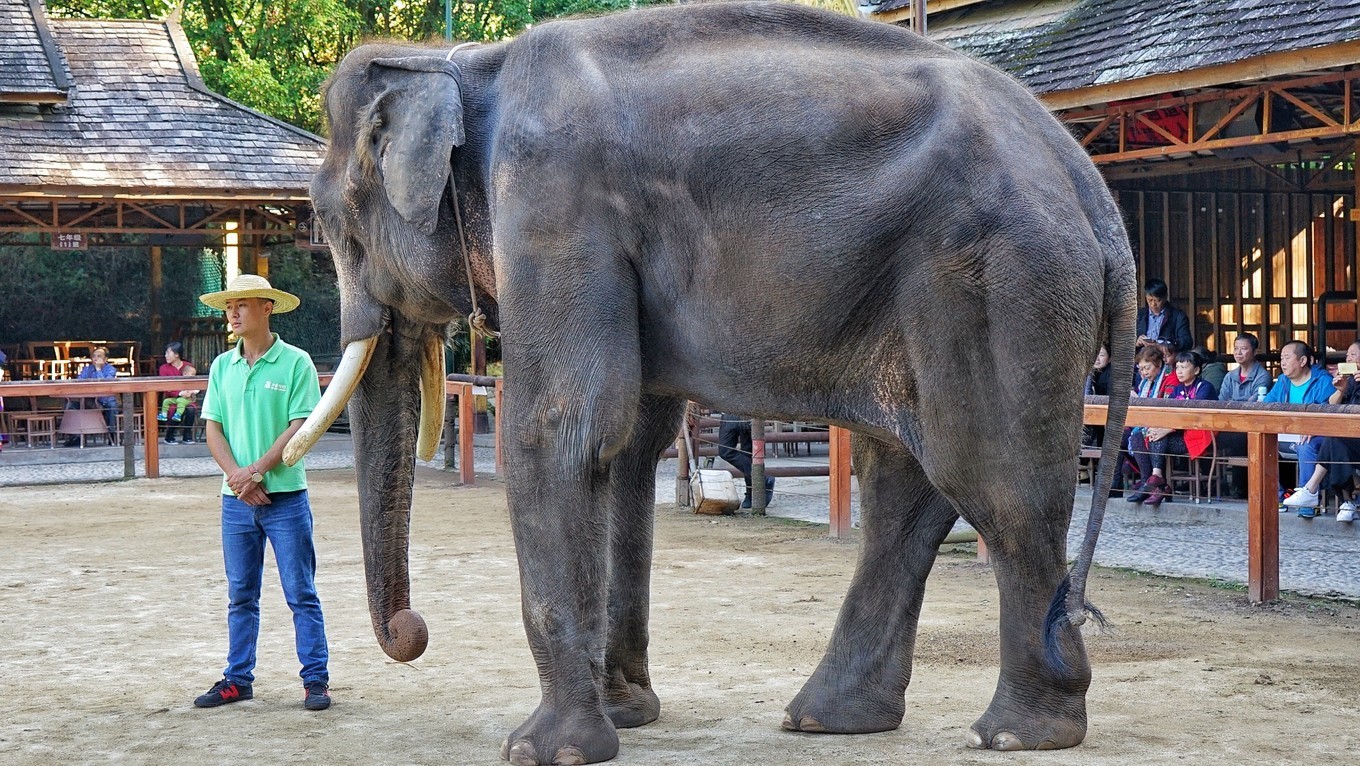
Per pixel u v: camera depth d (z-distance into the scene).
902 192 4.64
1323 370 12.37
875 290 4.73
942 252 4.62
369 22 33.16
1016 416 4.60
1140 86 14.34
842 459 11.76
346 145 5.65
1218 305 21.58
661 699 6.13
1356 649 7.11
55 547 11.69
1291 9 13.39
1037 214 4.58
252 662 6.27
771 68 4.88
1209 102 15.02
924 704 5.92
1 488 16.81
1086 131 16.84
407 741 5.47
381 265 5.58
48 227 23.25
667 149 4.87
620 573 5.63
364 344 5.70
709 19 5.10
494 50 5.32
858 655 5.46
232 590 6.25
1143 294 21.22
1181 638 7.43
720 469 14.02
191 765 5.17
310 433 5.67
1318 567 9.77
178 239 25.78
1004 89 4.89
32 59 23.23
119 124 23.28
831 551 11.01
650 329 5.04
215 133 23.53
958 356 4.64
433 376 5.98
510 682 6.55
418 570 10.16
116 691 6.48
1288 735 5.30
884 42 5.03
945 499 5.40
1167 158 18.84
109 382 17.42
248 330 6.31
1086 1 16.97
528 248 4.93
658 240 4.93
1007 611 4.86
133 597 9.14
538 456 4.95
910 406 4.81
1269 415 8.45
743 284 4.80
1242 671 6.55
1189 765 4.84
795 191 4.73
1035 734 4.95
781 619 8.11
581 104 4.94
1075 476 4.72
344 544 11.61
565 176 4.91
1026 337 4.56
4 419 22.09
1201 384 13.08
